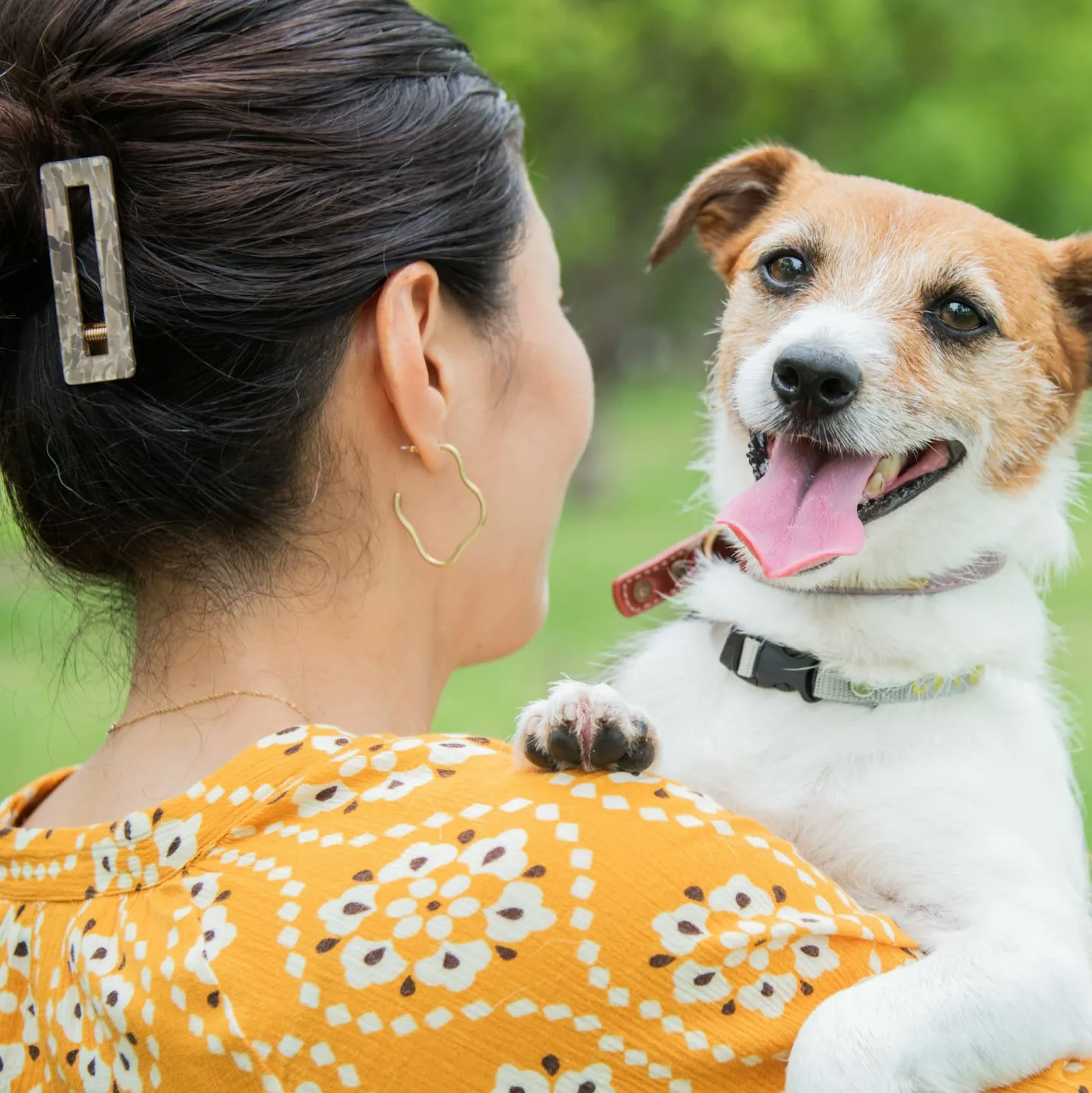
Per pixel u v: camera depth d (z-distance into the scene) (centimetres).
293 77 152
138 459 147
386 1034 131
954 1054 165
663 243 311
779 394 256
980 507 257
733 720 232
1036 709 234
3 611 764
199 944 135
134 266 144
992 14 1402
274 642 158
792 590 237
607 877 137
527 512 183
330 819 142
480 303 172
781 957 146
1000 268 276
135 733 157
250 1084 131
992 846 205
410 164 159
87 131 144
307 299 149
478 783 145
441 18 1222
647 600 260
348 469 159
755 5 1309
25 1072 147
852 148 1385
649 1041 135
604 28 1277
